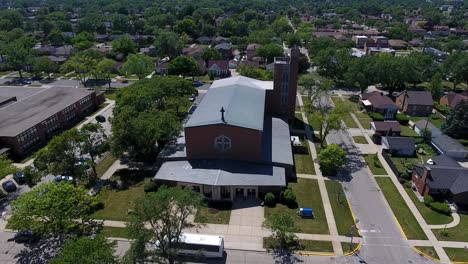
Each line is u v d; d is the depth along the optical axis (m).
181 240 44.56
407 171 64.44
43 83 122.19
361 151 75.00
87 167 59.25
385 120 92.75
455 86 119.00
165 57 157.25
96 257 33.72
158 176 59.22
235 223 51.66
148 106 76.75
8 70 138.62
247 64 136.38
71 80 126.12
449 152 71.44
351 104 103.62
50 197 44.09
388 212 54.66
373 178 64.44
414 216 53.72
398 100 103.56
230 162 62.09
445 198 56.97
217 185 55.50
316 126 87.38
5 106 86.56
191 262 44.75
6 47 134.00
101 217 52.75
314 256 45.81
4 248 46.75
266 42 171.75
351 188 61.12
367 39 189.12
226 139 61.41
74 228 49.88
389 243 48.12
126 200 56.81
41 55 151.88
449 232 50.16
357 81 107.00
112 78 129.62
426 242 48.38
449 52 168.75
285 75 83.75
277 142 70.38
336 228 50.94
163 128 67.19
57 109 84.44
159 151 71.19
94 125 61.19
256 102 73.69
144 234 39.47
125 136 60.88
